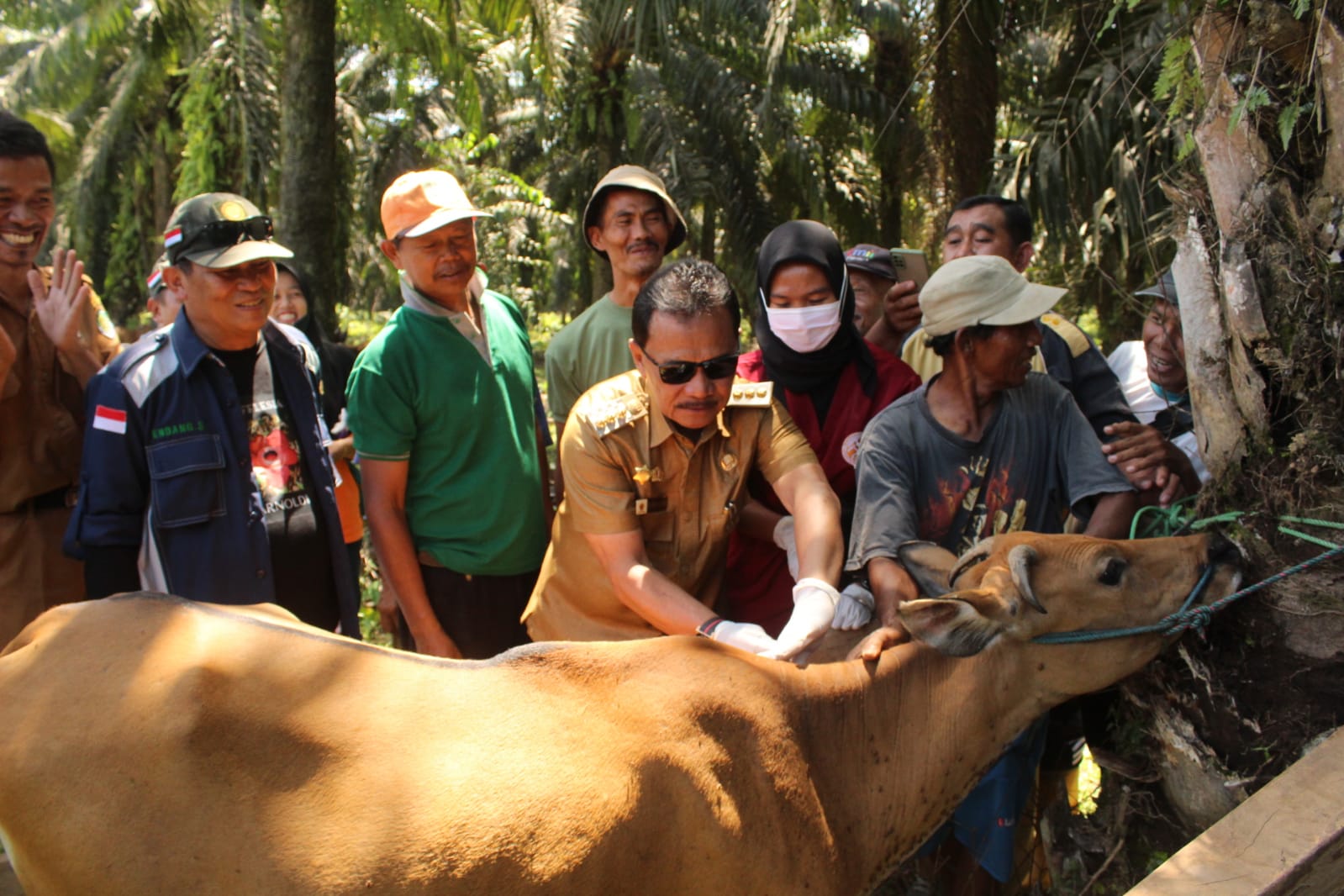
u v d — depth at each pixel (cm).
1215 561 298
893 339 463
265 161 1251
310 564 375
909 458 338
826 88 1129
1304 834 232
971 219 449
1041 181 761
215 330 354
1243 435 316
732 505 342
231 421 355
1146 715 324
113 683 229
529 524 400
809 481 332
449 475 388
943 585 316
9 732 226
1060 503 349
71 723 224
